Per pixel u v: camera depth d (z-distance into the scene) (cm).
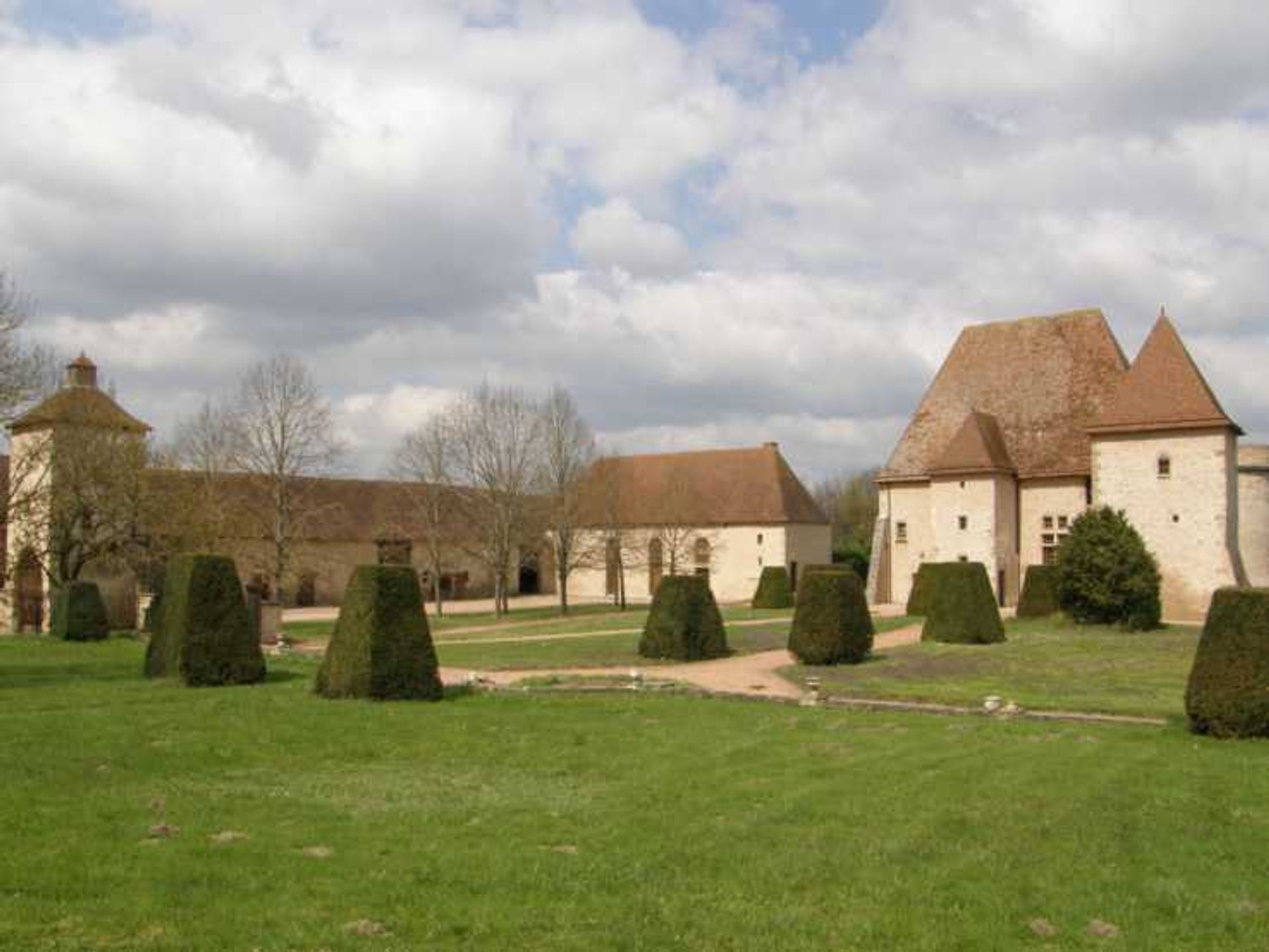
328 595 6431
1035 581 3834
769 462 6719
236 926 689
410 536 6756
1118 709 1786
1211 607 1552
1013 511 4450
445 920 712
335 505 5716
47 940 657
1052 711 1761
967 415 4722
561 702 1858
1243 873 848
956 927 723
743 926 719
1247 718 1477
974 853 895
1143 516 3900
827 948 683
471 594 7150
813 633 2580
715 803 1078
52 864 811
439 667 2669
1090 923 735
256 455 4547
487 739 1462
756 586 6494
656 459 7150
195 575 2042
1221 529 3744
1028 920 741
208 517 4012
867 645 2627
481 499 5647
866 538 8031
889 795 1109
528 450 5412
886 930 714
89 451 3981
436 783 1183
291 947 658
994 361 4812
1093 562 3409
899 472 4775
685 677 2403
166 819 977
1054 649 2847
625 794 1126
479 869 831
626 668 2606
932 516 4466
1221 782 1177
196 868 811
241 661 2064
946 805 1062
